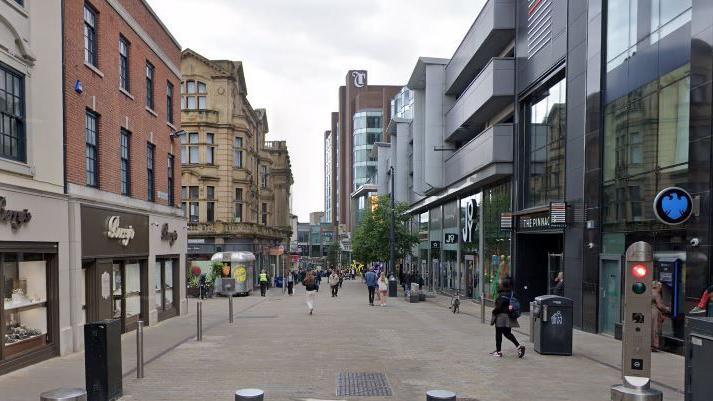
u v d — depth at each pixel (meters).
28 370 10.02
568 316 11.40
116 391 7.73
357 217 93.88
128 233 15.19
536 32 20.09
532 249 22.14
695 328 6.02
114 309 14.88
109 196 14.60
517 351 11.60
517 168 22.12
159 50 19.09
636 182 13.55
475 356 11.34
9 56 10.27
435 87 33.16
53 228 11.45
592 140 15.57
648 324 8.28
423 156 37.88
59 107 11.92
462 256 31.48
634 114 13.68
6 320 10.12
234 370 9.83
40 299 11.20
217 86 41.00
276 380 9.03
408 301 27.73
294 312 21.41
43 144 11.30
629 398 6.62
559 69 18.12
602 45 15.16
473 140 25.77
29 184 10.73
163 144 19.52
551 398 7.91
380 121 102.75
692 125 11.17
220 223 40.50
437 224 38.56
